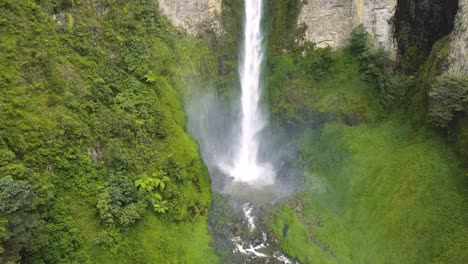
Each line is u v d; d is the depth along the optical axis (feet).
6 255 44.32
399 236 74.64
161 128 75.97
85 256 54.95
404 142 88.07
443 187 75.51
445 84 77.87
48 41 63.16
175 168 74.13
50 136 57.06
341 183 88.22
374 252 75.25
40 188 52.70
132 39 80.33
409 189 79.20
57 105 60.03
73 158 59.00
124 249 59.62
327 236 80.18
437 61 85.81
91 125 64.80
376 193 82.84
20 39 58.44
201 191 79.10
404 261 71.61
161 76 82.58
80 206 57.82
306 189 90.99
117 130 68.28
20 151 52.95
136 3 86.07
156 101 77.77
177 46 92.58
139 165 69.21
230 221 83.66
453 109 77.15
